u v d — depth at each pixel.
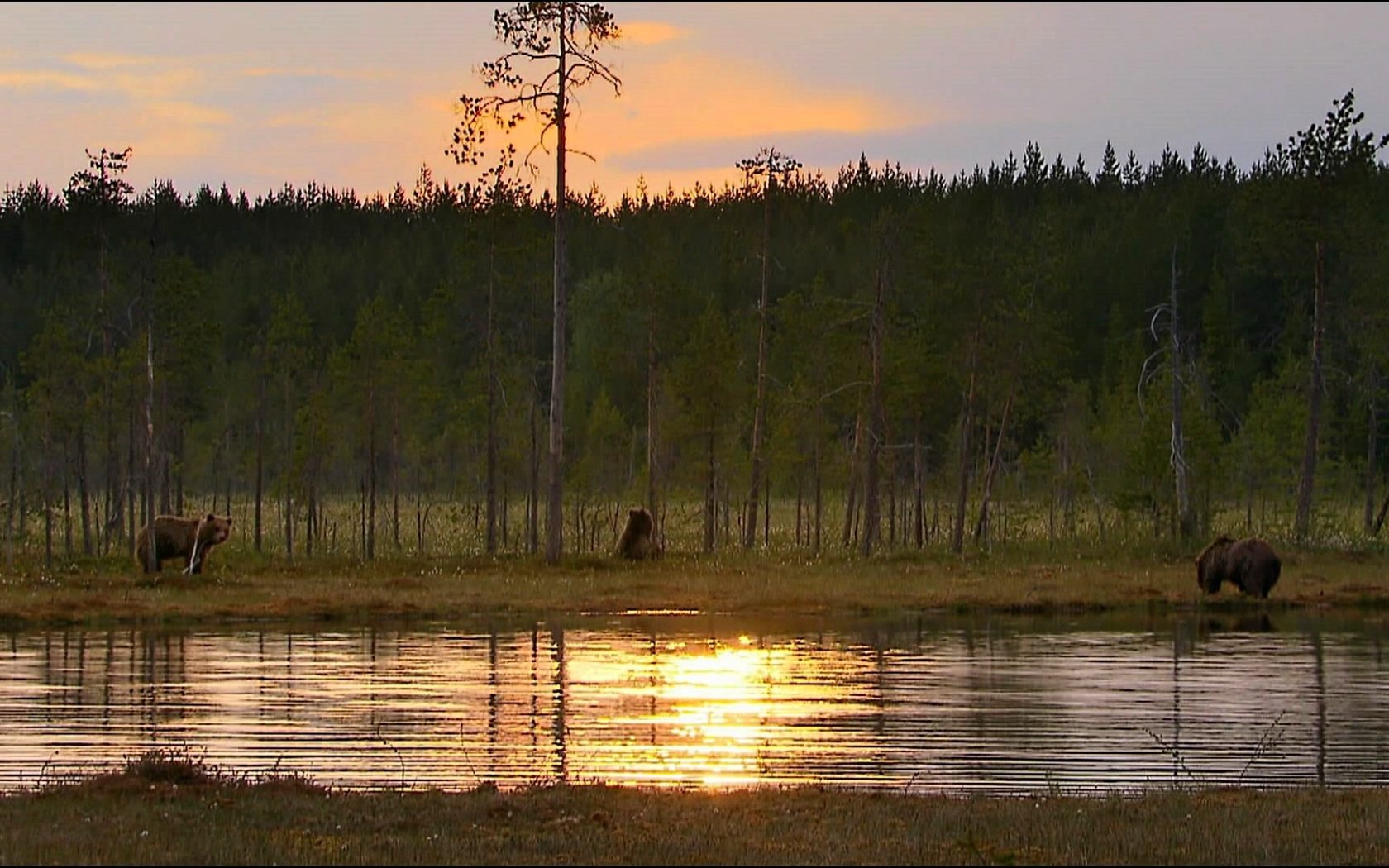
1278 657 28.39
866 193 171.88
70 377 54.62
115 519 57.38
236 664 26.92
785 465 61.59
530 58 46.66
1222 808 15.75
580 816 14.94
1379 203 57.34
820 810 15.38
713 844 13.55
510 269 57.97
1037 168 177.75
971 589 39.03
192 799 15.54
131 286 49.62
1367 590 39.22
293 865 12.53
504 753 19.50
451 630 31.97
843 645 29.97
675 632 31.73
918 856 13.17
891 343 56.59
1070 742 20.47
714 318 57.12
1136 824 14.74
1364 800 16.31
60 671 26.05
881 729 21.28
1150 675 26.27
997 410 58.50
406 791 16.81
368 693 23.94
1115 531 57.88
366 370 56.41
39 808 14.95
